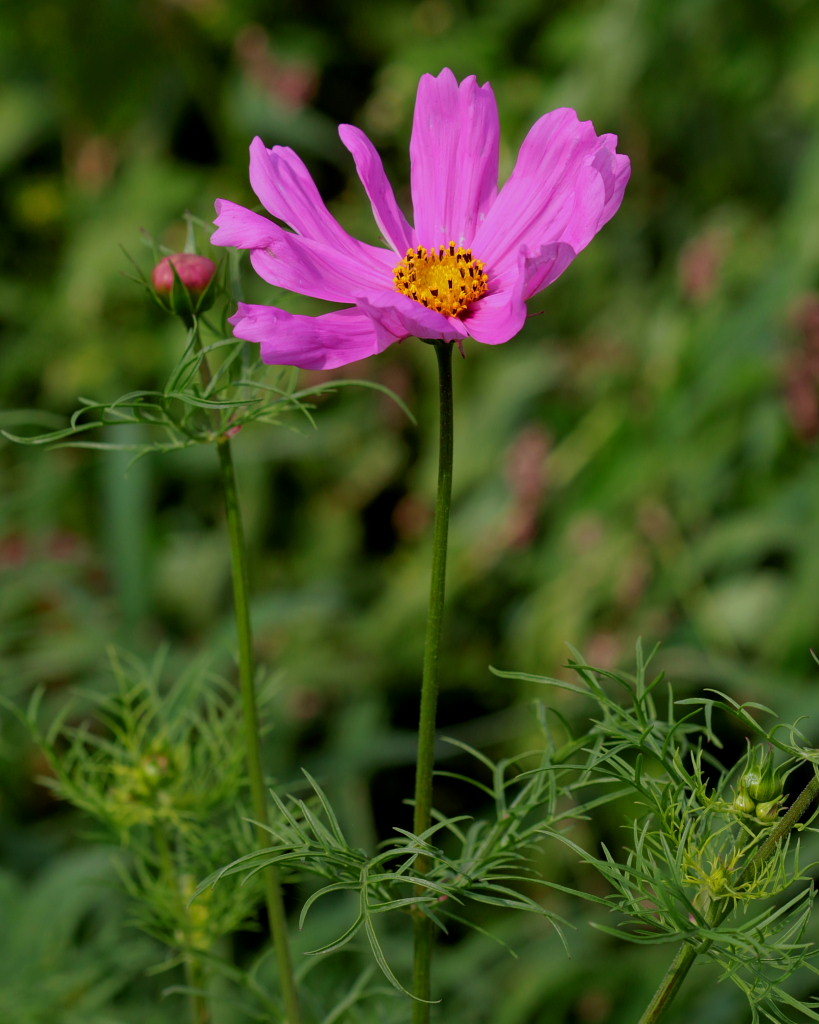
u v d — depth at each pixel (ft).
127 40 5.59
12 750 3.92
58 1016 3.15
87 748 4.01
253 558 5.11
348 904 3.50
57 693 4.40
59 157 6.01
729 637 4.31
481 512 4.79
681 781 2.67
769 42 4.85
